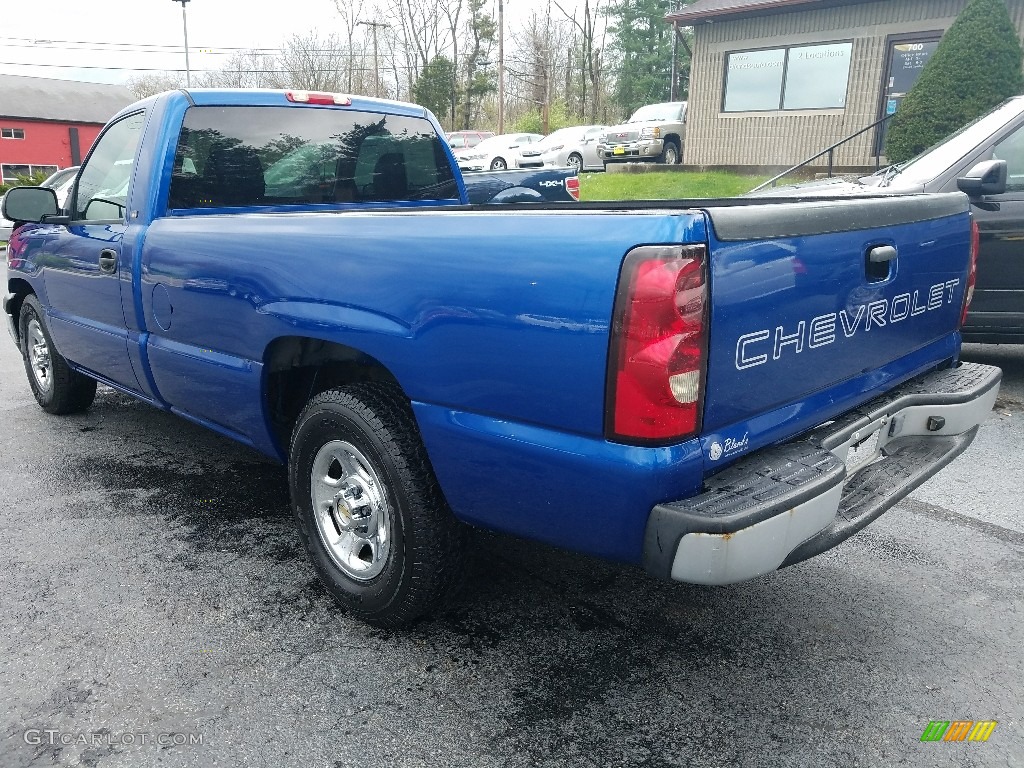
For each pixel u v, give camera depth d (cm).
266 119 402
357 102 437
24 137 5334
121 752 229
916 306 299
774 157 1845
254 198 403
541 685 260
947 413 299
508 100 6519
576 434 216
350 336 267
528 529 239
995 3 1232
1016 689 257
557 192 947
